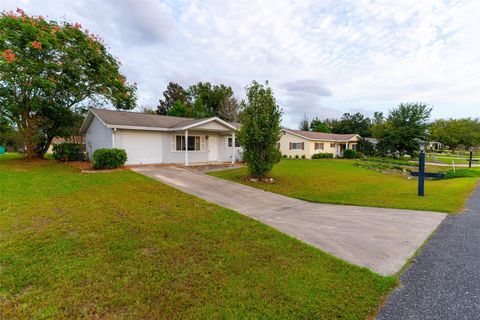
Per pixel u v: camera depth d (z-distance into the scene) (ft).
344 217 19.39
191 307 8.21
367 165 66.85
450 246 13.38
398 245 13.58
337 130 161.79
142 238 13.96
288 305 8.32
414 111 93.71
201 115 125.59
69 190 25.34
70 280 9.70
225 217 18.40
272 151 35.29
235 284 9.57
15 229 14.87
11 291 8.93
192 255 12.04
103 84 56.29
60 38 48.80
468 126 156.66
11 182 28.76
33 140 54.80
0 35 41.29
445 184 37.35
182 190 27.61
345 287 9.39
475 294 8.89
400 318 7.68
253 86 34.83
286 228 16.55
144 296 8.77
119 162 42.42
